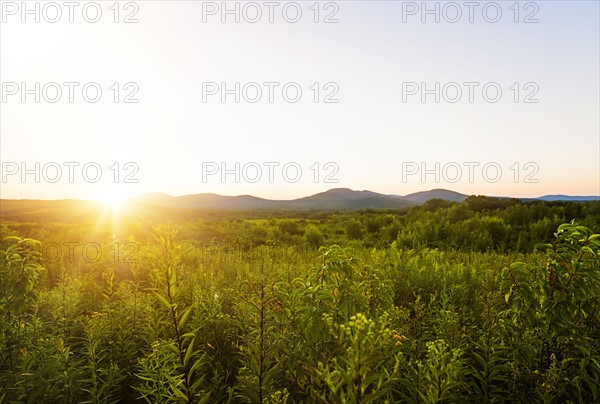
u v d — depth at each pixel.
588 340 3.28
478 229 17.28
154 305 5.05
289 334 3.22
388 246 16.03
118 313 4.59
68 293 5.16
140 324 4.50
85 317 4.78
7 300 3.91
